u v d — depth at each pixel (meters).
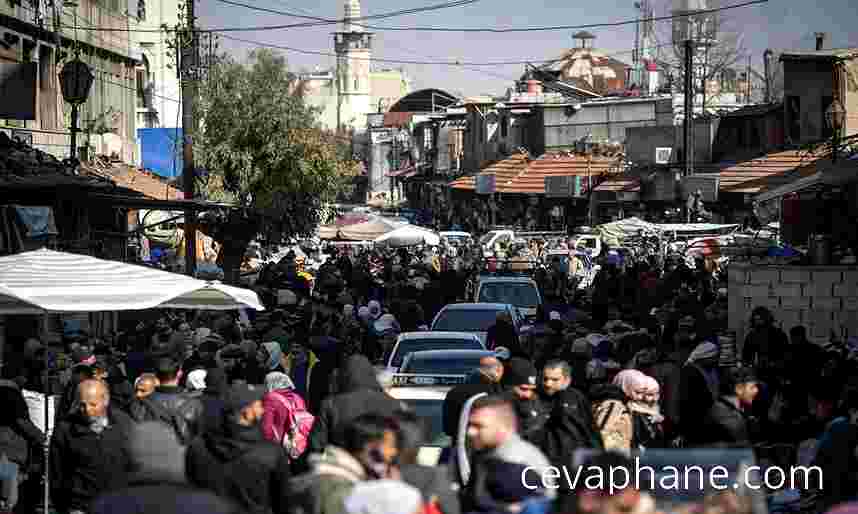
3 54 28.55
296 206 51.06
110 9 40.16
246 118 46.59
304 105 50.12
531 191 69.06
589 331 20.38
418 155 110.44
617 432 11.00
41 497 13.44
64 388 14.20
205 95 46.56
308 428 12.84
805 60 49.75
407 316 27.06
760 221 46.72
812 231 27.70
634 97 74.62
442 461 11.40
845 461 11.34
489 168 75.69
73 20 34.94
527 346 20.67
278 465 8.81
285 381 13.34
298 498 7.90
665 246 44.41
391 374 15.04
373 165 136.62
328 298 28.31
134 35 44.00
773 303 23.06
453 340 18.72
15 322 22.14
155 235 38.34
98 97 38.06
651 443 12.92
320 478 7.82
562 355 16.52
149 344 18.39
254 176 46.44
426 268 40.41
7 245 20.95
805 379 14.63
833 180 25.77
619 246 46.75
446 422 11.63
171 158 46.38
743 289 23.19
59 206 24.33
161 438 7.63
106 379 13.84
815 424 13.76
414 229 47.84
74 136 25.95
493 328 20.19
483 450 8.12
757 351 18.91
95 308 13.31
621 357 17.88
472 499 8.32
